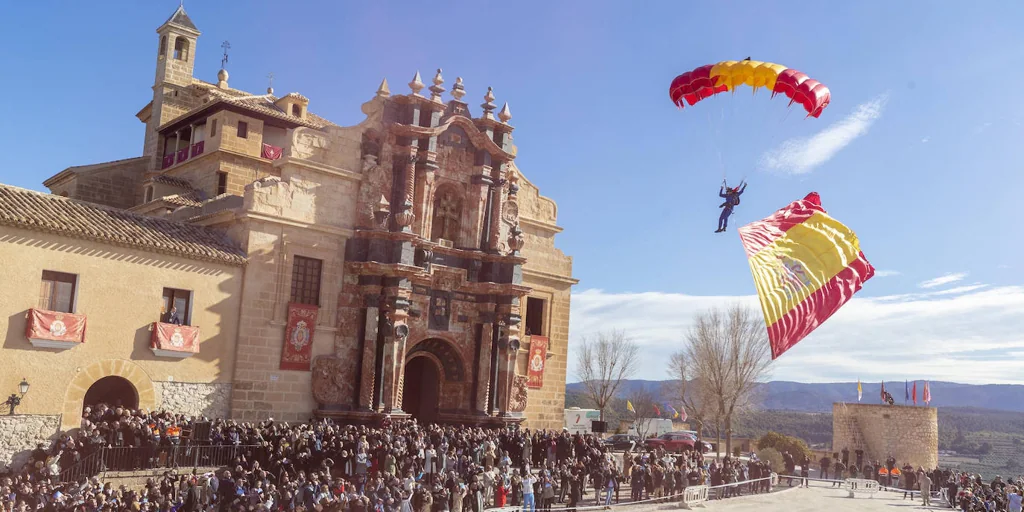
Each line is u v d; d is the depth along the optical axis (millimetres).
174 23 57344
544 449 42875
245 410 38031
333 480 31750
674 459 45188
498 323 47469
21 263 31625
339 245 42375
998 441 170375
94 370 33250
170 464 31875
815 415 176500
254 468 29594
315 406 40844
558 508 35875
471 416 46188
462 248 47250
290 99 53531
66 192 54406
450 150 47125
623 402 121000
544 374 51531
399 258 42625
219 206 44000
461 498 31266
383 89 44469
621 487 43875
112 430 31391
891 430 69562
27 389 31297
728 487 44594
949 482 51344
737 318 68938
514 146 49750
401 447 35031
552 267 52719
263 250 39281
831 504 44938
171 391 35656
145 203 49062
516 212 49531
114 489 28172
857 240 17891
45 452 30734
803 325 17031
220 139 49031
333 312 41844
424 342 46219
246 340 38344
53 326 31844
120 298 34250
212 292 37375
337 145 42750
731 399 69875
